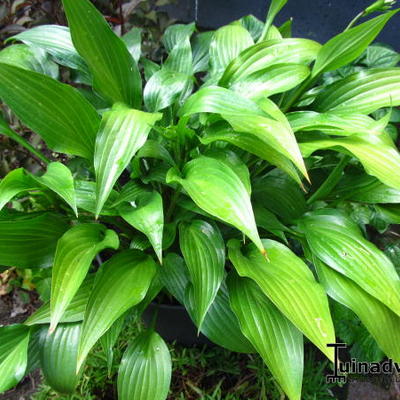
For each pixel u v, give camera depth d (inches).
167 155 25.9
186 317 29.7
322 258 24.6
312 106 29.2
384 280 23.5
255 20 37.7
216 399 30.5
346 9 53.8
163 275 26.4
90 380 30.9
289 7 55.1
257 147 23.5
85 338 20.8
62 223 26.8
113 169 20.8
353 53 27.2
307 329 20.8
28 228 24.6
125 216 23.3
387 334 22.8
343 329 29.3
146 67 34.2
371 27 25.4
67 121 24.7
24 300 39.8
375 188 28.7
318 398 30.9
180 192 26.2
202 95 23.2
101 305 21.8
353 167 30.9
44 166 39.1
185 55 32.1
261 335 22.2
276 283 22.7
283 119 22.9
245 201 20.1
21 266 24.5
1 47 40.9
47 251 25.7
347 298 23.3
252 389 31.0
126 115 21.9
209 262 24.1
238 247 25.7
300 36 56.5
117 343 32.5
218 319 26.2
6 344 25.1
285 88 25.9
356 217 33.6
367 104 27.2
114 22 40.6
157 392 24.7
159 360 25.7
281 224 27.0
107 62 26.3
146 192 26.0
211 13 56.5
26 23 39.4
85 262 22.0
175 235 27.9
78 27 24.2
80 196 25.3
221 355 33.0
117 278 23.4
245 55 28.5
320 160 31.9
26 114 23.3
